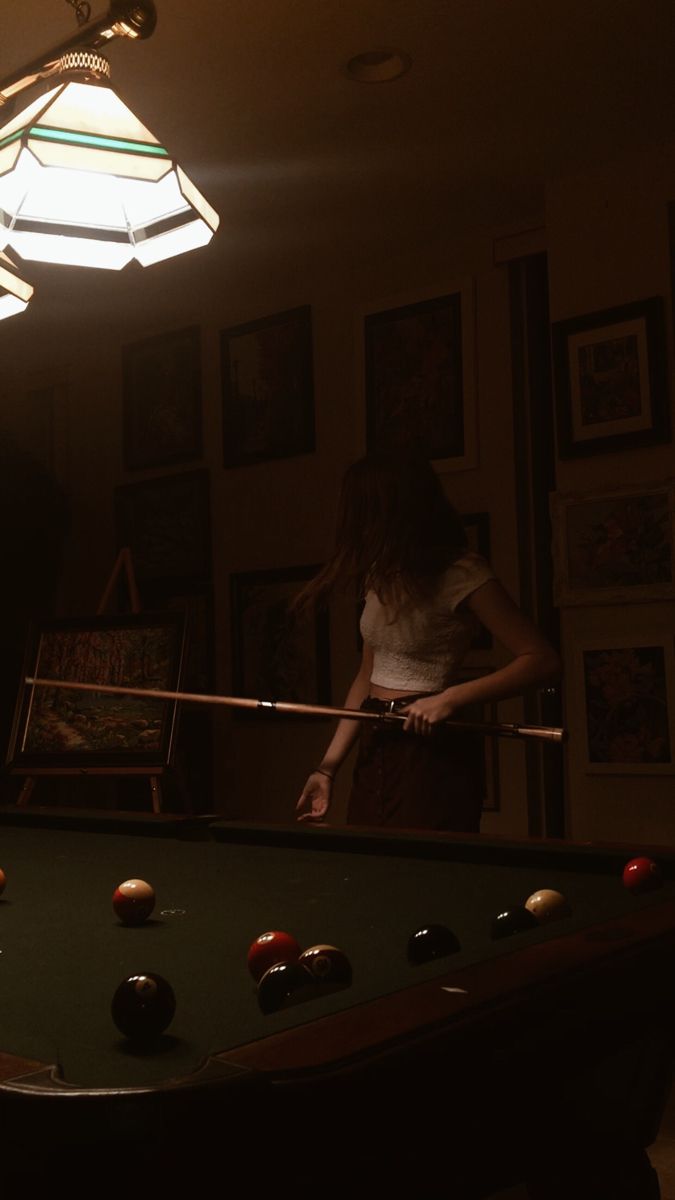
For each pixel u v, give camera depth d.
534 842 1.88
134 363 5.37
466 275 4.43
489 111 3.45
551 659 2.49
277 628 4.81
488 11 2.95
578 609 3.89
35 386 5.75
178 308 5.24
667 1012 1.23
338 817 4.62
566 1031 1.03
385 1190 0.88
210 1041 0.92
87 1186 0.72
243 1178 0.75
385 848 2.00
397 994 0.95
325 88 3.30
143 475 5.34
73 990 1.13
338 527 2.65
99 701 4.34
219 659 5.03
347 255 4.61
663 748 3.67
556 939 1.17
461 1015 0.90
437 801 2.51
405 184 3.95
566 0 2.91
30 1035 0.94
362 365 4.64
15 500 5.19
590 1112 1.34
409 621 2.59
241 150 3.67
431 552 2.58
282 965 1.02
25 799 4.29
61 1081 0.74
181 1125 0.71
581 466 3.90
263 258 4.63
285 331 4.87
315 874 1.82
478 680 2.47
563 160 3.80
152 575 5.23
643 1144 1.37
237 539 5.00
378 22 2.99
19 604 5.23
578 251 3.90
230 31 3.01
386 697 2.63
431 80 3.27
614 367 3.81
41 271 4.73
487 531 4.30
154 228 2.19
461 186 3.98
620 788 3.77
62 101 1.99
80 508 5.56
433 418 4.45
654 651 3.71
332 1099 0.77
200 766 5.00
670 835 3.66
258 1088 0.73
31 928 1.46
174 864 1.96
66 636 4.51
